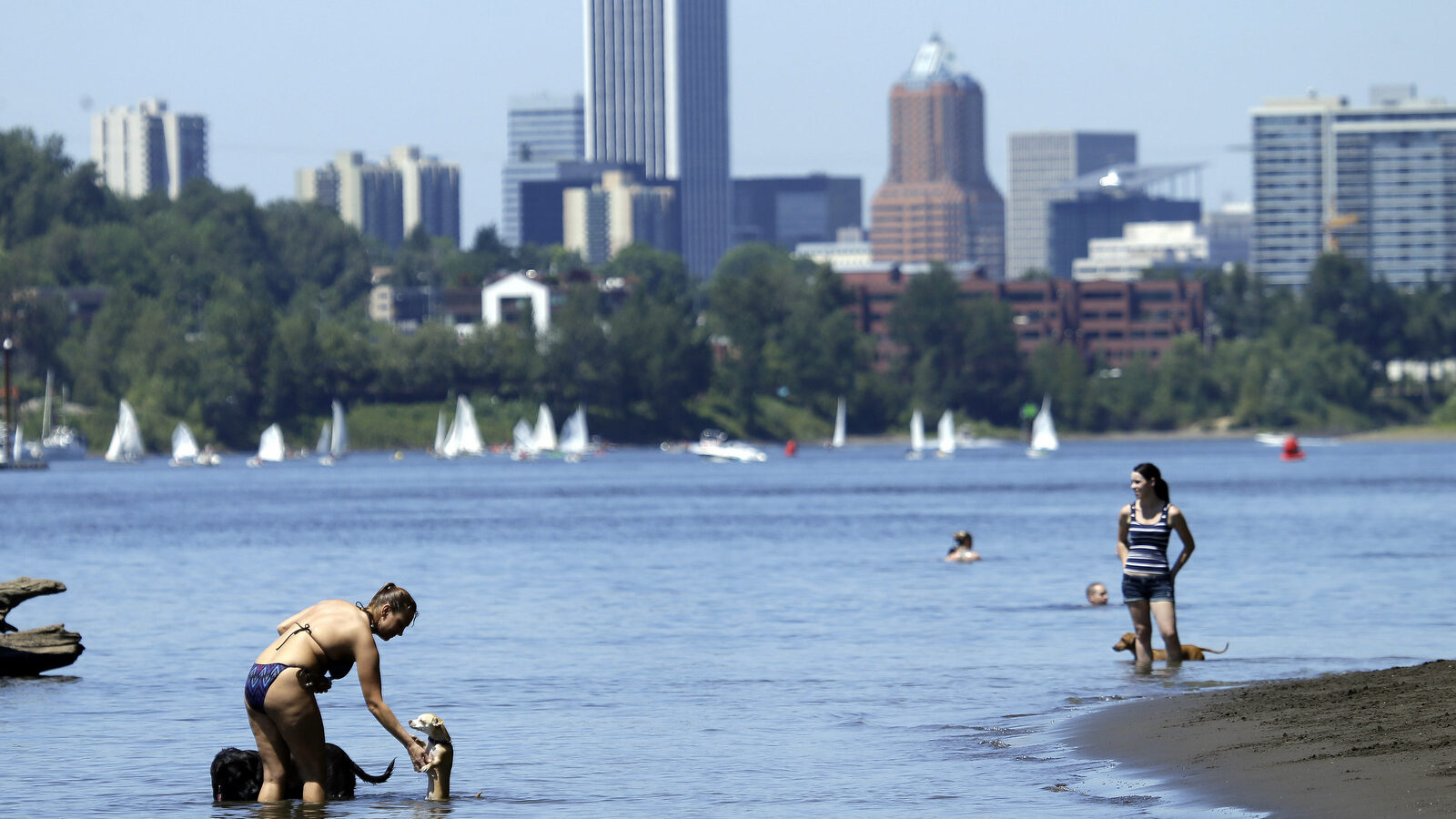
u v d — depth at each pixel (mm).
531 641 138750
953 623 148250
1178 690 104688
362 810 74688
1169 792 73000
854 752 87375
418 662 124875
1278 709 89188
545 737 93188
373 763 86812
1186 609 156250
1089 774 78500
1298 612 152750
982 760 83750
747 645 134000
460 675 117875
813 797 76000
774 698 106188
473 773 83375
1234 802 69562
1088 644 131375
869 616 155750
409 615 76500
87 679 117875
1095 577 199750
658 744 90562
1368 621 144625
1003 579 198250
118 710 103938
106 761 86938
